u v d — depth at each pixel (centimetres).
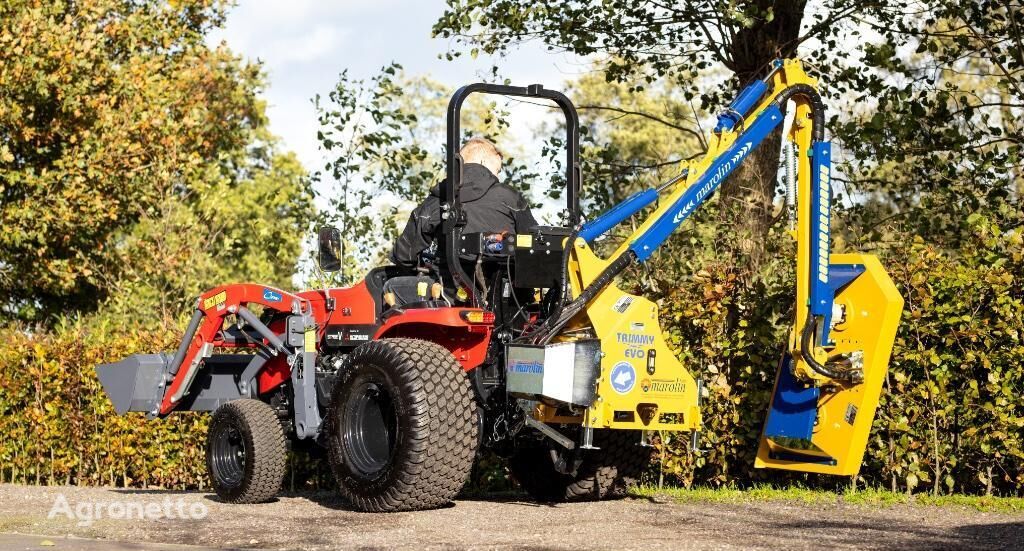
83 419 1069
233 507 725
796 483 793
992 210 984
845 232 1238
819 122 700
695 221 1017
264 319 843
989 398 727
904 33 1111
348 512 664
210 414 991
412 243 717
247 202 3033
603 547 510
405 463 632
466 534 561
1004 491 743
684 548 507
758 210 1085
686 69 1251
